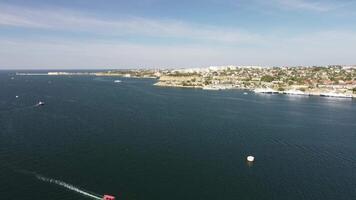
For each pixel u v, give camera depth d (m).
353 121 191.88
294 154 123.62
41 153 114.81
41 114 190.75
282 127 172.38
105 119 181.12
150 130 156.62
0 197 81.50
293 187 92.81
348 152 127.12
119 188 88.31
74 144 127.12
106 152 118.62
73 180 92.62
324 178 99.75
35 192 84.75
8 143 126.06
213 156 118.44
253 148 130.38
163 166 106.25
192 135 149.12
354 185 94.81
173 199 83.25
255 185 93.44
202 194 86.62
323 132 161.38
